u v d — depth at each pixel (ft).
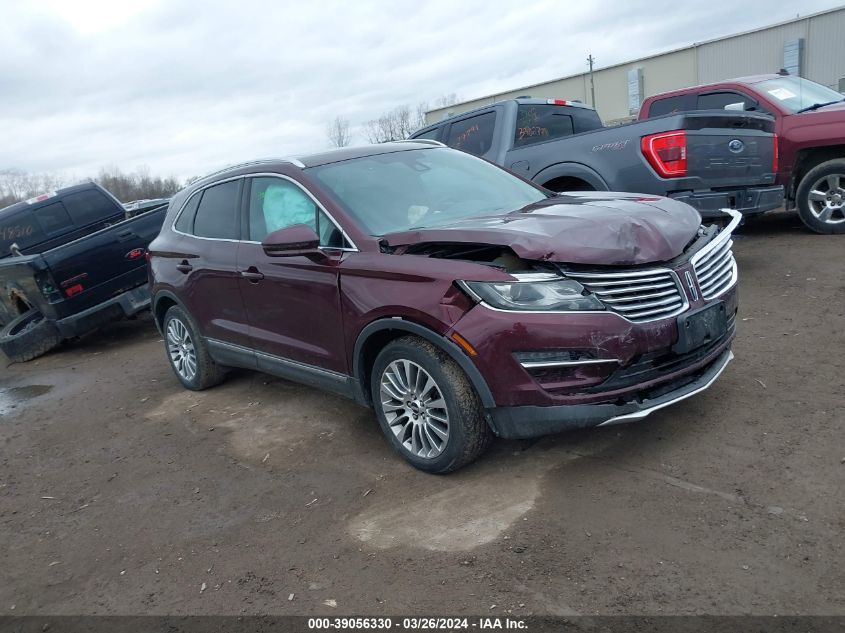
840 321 17.70
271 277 15.17
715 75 111.96
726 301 12.70
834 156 26.86
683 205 13.70
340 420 16.26
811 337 16.89
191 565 11.10
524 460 12.80
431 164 16.52
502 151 26.23
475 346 11.25
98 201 33.12
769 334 17.49
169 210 20.40
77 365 26.73
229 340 17.52
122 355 27.17
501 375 11.21
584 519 10.68
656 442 12.75
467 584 9.59
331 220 14.08
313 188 14.67
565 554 9.93
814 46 99.55
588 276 11.05
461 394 11.80
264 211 16.06
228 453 15.35
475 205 15.31
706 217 21.90
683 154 20.74
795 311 18.97
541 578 9.49
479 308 11.25
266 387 19.49
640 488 11.32
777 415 13.11
